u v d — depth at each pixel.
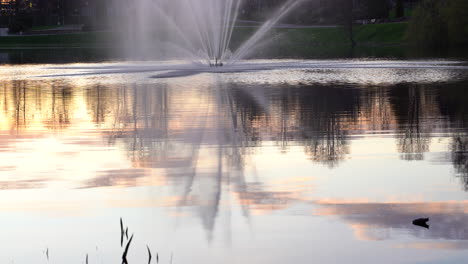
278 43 124.38
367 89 38.78
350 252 11.42
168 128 25.34
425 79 44.84
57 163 19.05
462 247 11.56
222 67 59.91
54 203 14.66
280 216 13.46
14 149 21.36
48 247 11.79
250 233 12.44
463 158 19.08
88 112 30.45
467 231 12.36
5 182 16.72
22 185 16.39
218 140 22.61
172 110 30.50
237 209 13.99
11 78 50.69
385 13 141.00
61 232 12.60
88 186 16.22
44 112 30.80
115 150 21.02
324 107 30.92
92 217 13.55
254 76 49.41
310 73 52.12
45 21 187.75
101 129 25.42
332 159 19.19
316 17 150.62
